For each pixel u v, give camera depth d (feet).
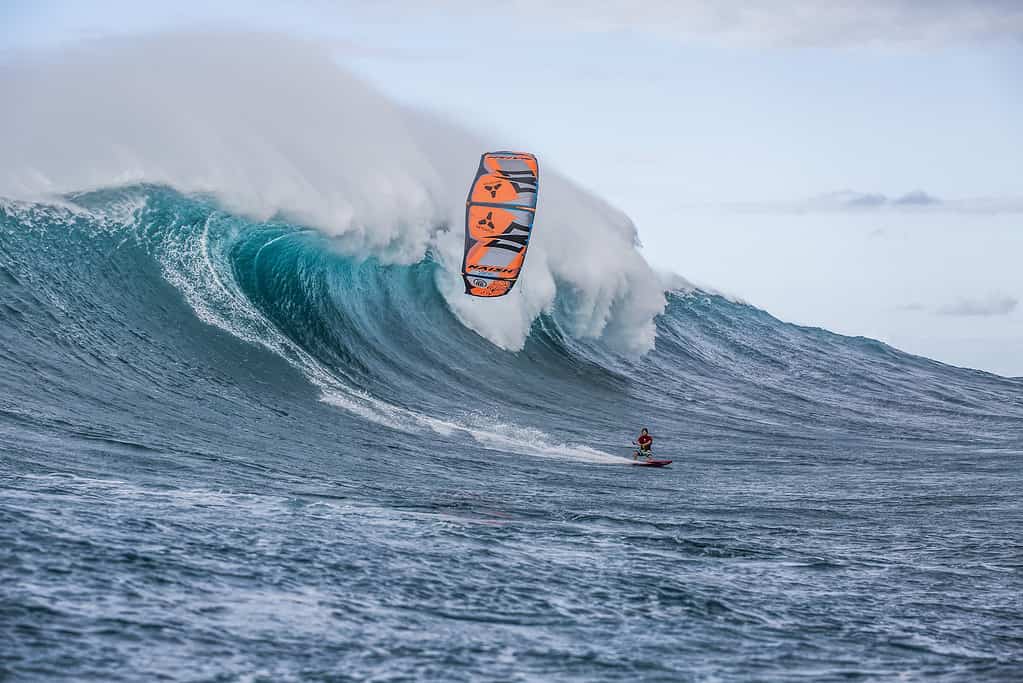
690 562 126.82
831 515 177.27
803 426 333.01
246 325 271.69
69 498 126.41
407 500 159.02
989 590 122.93
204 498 138.41
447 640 88.74
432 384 299.58
